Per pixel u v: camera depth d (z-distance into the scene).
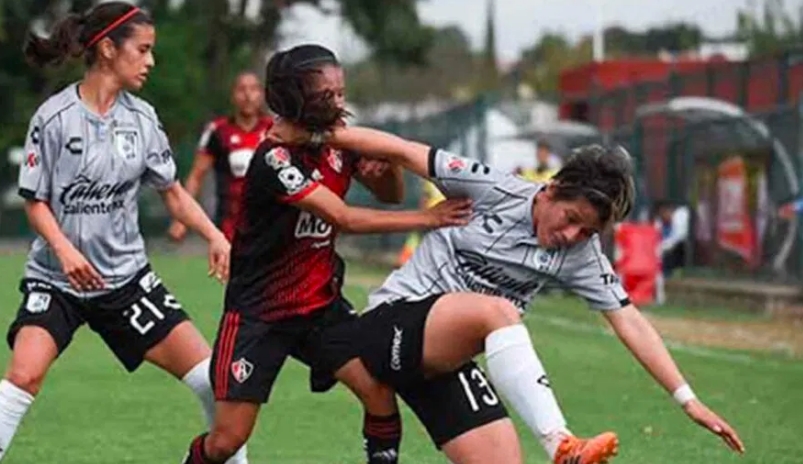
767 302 43.12
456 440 13.89
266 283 14.24
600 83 71.62
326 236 14.27
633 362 29.77
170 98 101.56
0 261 66.12
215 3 112.62
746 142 47.81
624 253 46.53
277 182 13.74
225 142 29.53
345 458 19.67
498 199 13.81
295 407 23.52
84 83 15.91
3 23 102.12
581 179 13.23
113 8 15.78
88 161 15.68
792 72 46.25
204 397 16.14
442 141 72.94
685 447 20.39
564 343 33.62
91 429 21.69
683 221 52.09
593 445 12.77
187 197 16.55
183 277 54.47
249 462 19.36
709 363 30.31
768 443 20.75
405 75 150.12
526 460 19.16
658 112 49.53
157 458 19.59
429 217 13.98
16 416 15.67
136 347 16.12
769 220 46.41
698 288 46.88
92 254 15.91
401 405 23.41
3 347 31.50
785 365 30.05
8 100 104.44
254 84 29.42
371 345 14.16
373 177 14.39
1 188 103.94
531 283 14.03
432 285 14.16
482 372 14.35
